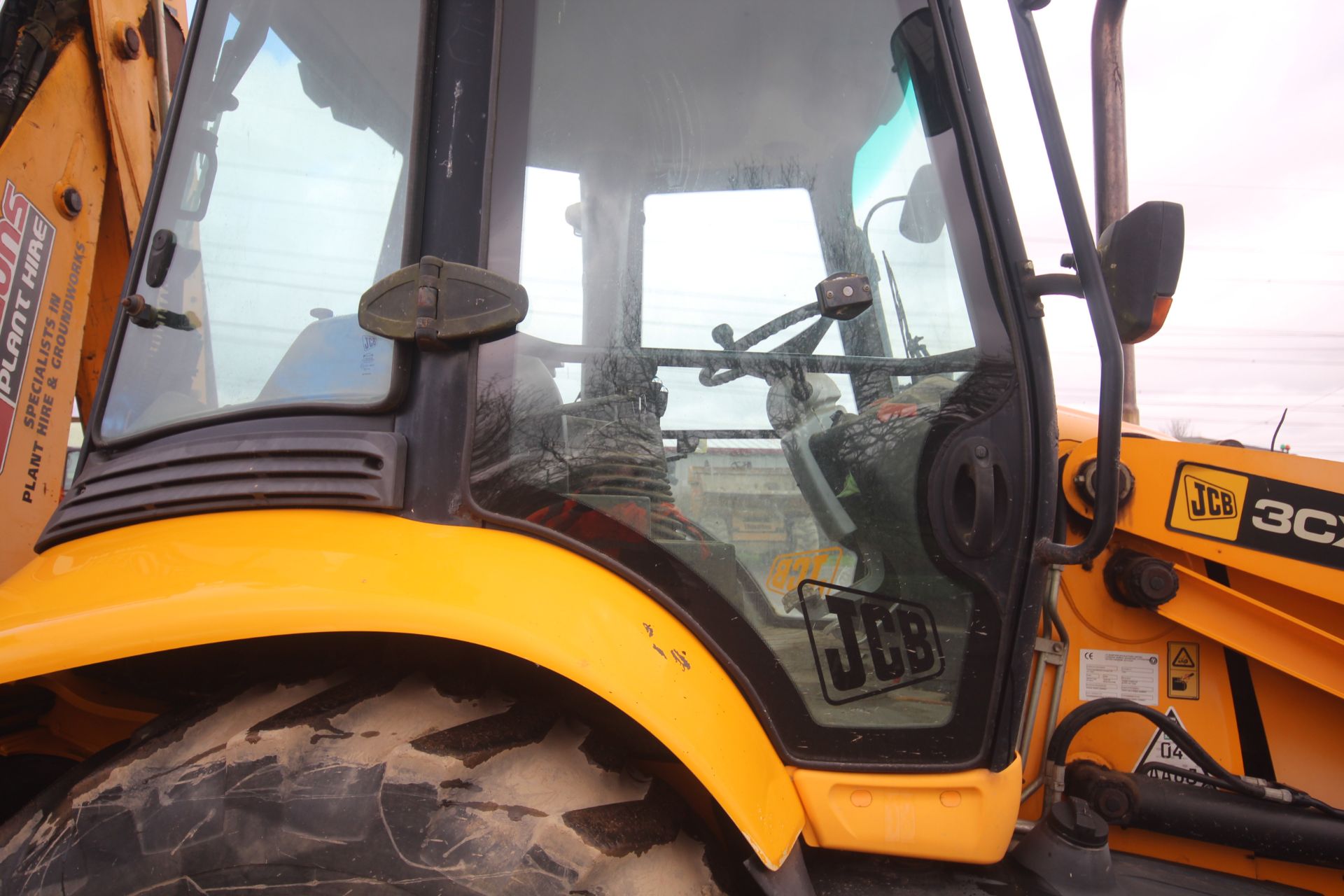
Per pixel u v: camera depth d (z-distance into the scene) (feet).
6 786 5.03
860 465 4.25
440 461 3.69
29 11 6.44
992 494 4.06
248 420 3.96
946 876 4.27
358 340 3.95
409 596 3.18
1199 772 5.48
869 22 4.33
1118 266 3.74
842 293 4.22
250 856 3.14
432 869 3.06
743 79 4.40
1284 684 5.57
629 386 4.15
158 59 7.49
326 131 4.29
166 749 3.36
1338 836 5.09
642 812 3.37
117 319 4.66
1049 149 3.75
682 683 3.46
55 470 6.52
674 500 4.09
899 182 4.41
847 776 3.96
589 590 3.52
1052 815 4.72
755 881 3.59
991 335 4.17
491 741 3.32
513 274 3.88
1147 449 5.65
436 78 3.94
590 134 4.29
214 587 3.24
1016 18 3.84
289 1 4.49
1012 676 4.02
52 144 6.40
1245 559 5.45
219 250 4.43
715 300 4.31
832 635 4.15
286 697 3.49
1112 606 5.69
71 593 3.36
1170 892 4.79
